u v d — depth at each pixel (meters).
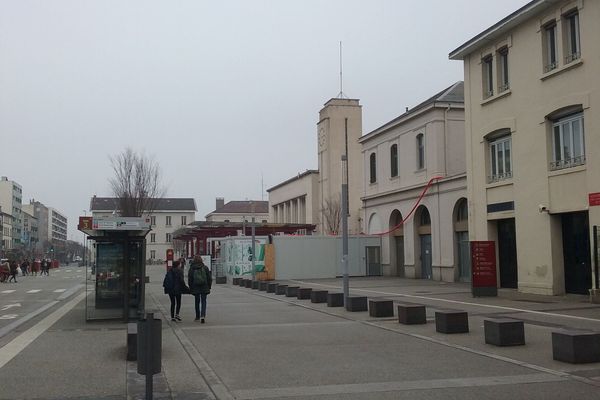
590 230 18.83
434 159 33.09
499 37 23.94
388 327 13.59
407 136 36.25
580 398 7.00
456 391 7.45
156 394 7.51
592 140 18.94
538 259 21.41
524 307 17.23
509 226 24.30
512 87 23.06
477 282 21.20
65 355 10.45
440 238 32.31
